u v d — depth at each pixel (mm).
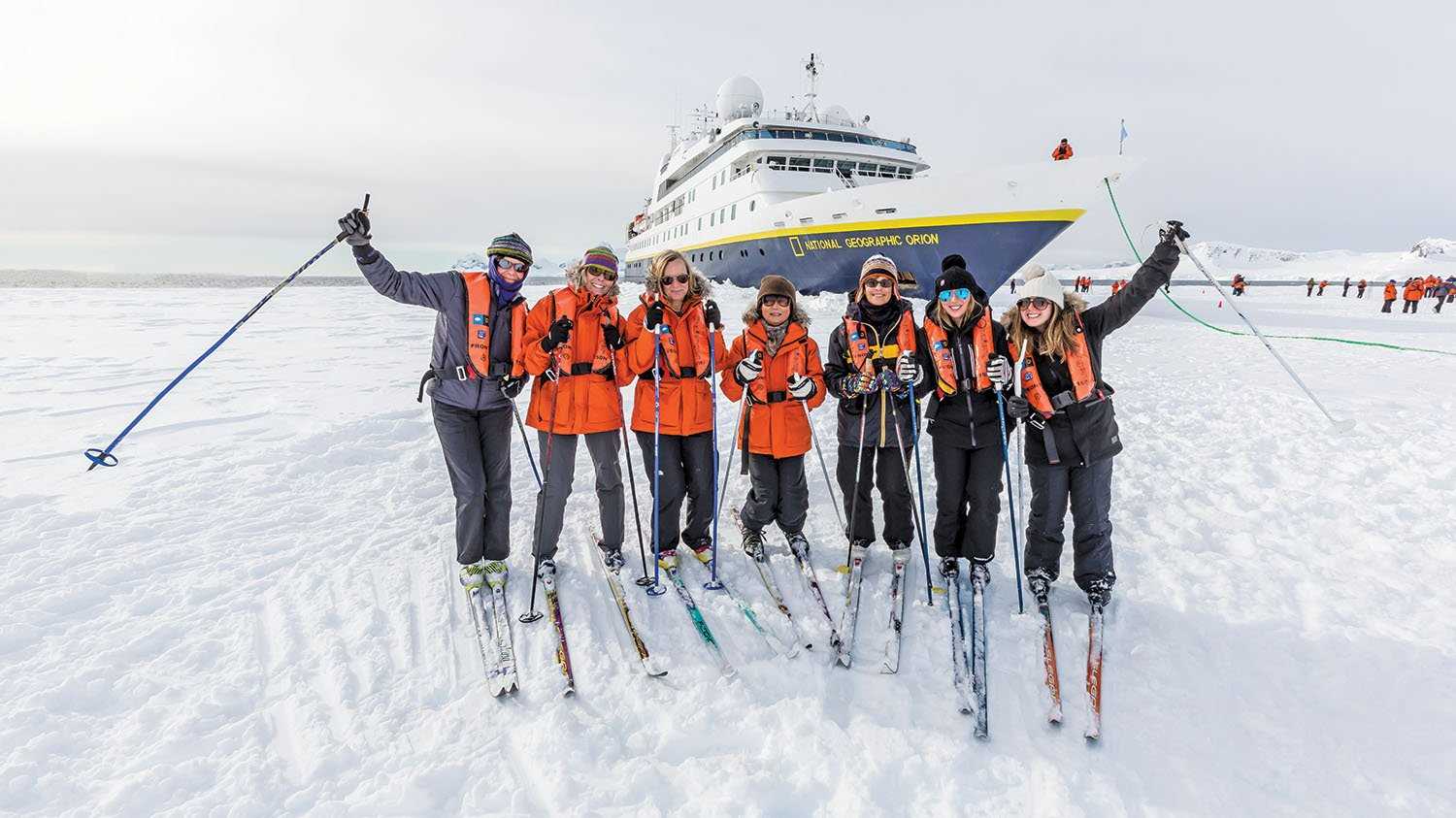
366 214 2662
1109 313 2770
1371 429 5352
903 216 15469
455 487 2877
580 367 2963
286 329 13602
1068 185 13391
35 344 10727
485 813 1781
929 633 2705
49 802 1726
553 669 2432
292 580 2957
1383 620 2646
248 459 4508
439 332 2865
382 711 2164
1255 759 2016
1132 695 2312
